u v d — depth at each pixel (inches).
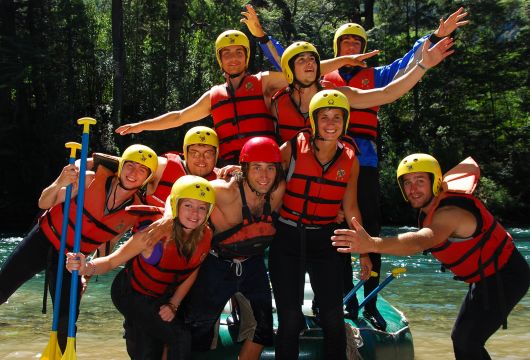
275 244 180.7
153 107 1107.3
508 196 1080.2
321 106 170.9
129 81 1130.7
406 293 402.3
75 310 175.6
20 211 987.9
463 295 395.2
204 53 1189.7
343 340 180.4
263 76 208.4
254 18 233.9
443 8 1280.8
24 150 1006.4
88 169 193.0
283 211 179.8
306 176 175.3
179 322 179.2
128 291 181.2
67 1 1074.1
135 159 180.2
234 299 201.8
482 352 177.6
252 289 183.3
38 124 1012.5
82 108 1090.1
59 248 189.2
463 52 1263.5
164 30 1237.1
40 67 1017.5
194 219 167.2
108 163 185.9
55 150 1001.5
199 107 219.6
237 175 175.0
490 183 1087.6
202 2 1270.9
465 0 1273.4
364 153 216.5
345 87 198.2
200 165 192.9
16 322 312.5
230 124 207.6
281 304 175.8
